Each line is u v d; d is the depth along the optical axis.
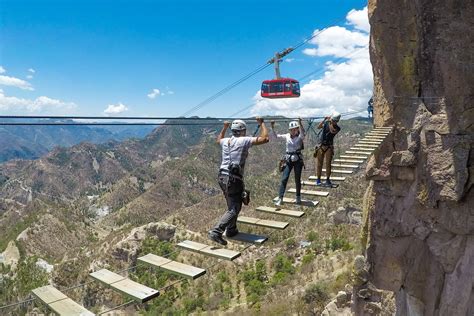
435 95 13.23
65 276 102.69
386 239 15.38
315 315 37.78
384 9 14.26
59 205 196.88
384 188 15.19
